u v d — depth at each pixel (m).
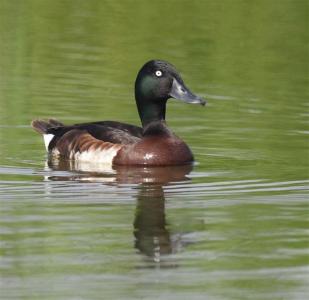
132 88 20.00
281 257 10.96
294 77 21.25
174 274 10.44
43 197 13.20
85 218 12.28
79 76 20.75
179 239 11.53
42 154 15.84
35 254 10.96
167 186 13.90
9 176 14.34
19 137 16.70
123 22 25.06
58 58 22.16
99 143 15.45
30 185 13.83
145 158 15.09
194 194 13.47
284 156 15.66
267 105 19.03
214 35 24.09
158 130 15.61
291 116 18.23
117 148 15.30
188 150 15.41
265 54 22.78
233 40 23.80
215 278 10.36
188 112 18.45
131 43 23.39
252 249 11.21
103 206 12.82
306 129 17.34
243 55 22.77
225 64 21.98
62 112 18.06
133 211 12.61
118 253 11.06
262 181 14.17
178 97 15.68
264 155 15.71
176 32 24.28
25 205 12.81
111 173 14.66
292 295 9.90
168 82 15.68
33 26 24.52
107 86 20.02
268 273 10.47
